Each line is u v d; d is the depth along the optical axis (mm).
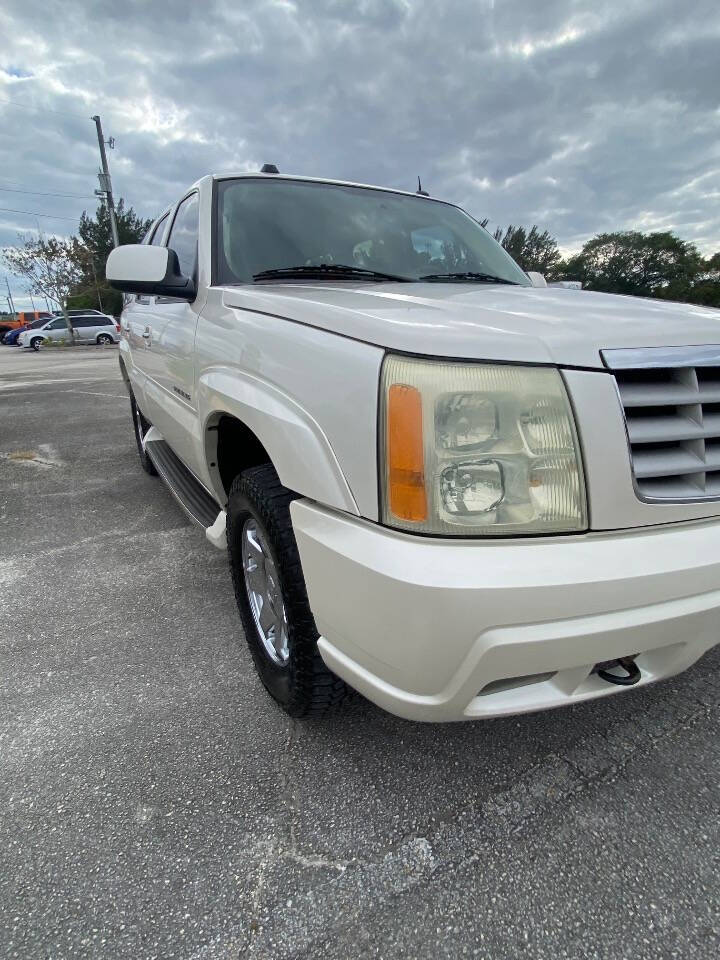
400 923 1345
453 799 1673
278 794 1700
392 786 1721
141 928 1340
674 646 1489
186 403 2600
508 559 1260
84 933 1329
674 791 1686
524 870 1462
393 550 1290
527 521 1294
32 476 5098
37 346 28906
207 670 2285
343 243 2648
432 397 1282
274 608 1958
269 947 1296
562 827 1577
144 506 4262
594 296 2010
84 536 3691
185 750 1872
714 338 1483
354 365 1403
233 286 2293
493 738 1900
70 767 1806
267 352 1734
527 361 1309
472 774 1759
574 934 1316
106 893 1420
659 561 1334
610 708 2031
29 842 1552
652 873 1449
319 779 1750
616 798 1666
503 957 1272
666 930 1320
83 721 2008
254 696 2129
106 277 2346
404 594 1257
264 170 2947
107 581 3057
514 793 1689
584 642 1297
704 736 1895
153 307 3547
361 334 1436
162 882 1445
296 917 1360
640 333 1415
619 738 1893
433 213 3104
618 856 1494
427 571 1242
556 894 1403
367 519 1363
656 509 1374
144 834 1574
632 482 1347
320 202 2789
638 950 1282
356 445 1371
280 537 1688
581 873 1453
